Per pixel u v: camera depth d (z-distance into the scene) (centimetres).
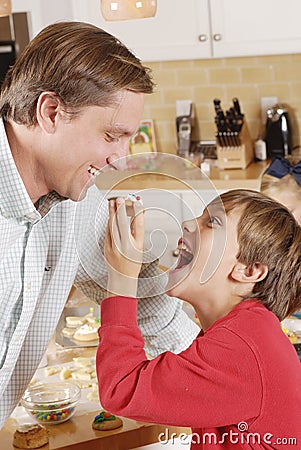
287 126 456
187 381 161
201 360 162
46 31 157
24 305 172
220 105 479
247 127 460
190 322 212
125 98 152
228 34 433
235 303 179
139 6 236
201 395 160
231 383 160
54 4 455
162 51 443
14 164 157
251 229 175
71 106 151
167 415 161
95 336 245
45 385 205
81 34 154
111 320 168
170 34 439
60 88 150
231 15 430
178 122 473
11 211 163
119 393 163
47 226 179
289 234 179
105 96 150
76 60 150
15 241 170
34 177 161
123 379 163
